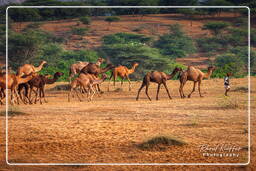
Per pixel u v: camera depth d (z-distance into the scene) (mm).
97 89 78562
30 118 44375
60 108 54750
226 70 123875
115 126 38281
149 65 183500
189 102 60000
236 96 65500
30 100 69250
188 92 79312
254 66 171750
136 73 173125
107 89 88688
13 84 61000
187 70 69562
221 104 54406
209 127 36781
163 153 27594
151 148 28922
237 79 96812
